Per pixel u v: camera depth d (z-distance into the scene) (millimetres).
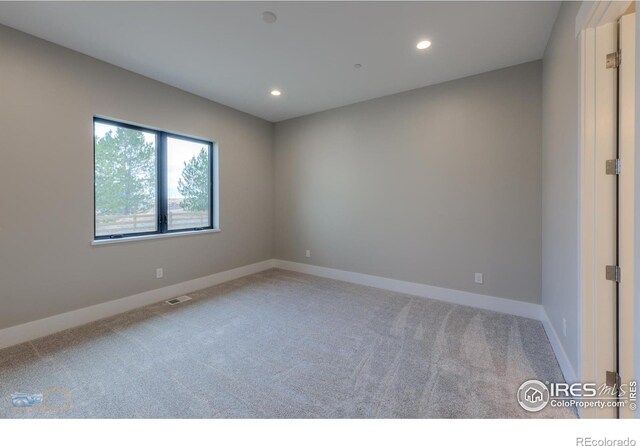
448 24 2236
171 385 1804
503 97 2936
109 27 2270
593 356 1501
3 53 2234
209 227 4039
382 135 3740
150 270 3262
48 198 2492
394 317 2873
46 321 2490
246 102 3936
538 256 2807
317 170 4395
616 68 1439
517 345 2305
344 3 2008
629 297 1417
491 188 3031
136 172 3232
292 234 4742
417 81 3252
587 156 1499
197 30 2314
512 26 2254
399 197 3637
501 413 1560
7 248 2287
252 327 2648
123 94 2953
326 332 2549
